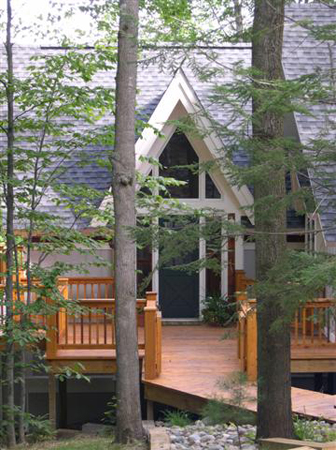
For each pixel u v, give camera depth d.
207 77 8.17
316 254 7.53
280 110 7.39
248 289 7.83
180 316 18.31
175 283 18.27
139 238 8.32
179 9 10.92
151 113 17.77
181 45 8.58
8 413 10.83
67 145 11.49
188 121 8.48
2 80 10.67
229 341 16.08
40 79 11.06
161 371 13.18
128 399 10.60
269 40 8.89
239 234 8.19
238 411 8.70
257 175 7.59
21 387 11.38
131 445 10.23
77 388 16.03
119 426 10.57
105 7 10.73
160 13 11.56
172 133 17.25
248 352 12.28
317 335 15.59
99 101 10.91
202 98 17.80
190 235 8.00
